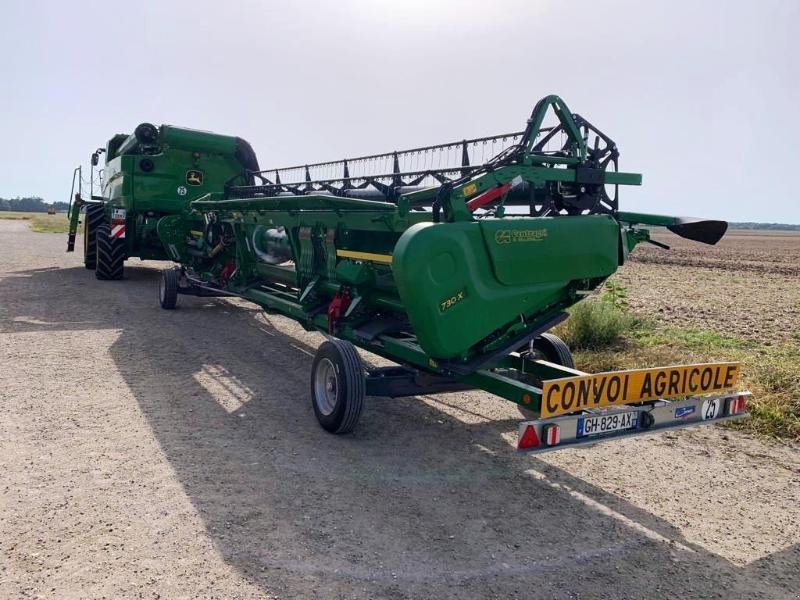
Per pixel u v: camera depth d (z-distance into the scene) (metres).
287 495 4.15
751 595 3.30
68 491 4.04
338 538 3.64
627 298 14.66
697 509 4.25
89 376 6.66
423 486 4.41
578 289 5.11
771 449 5.35
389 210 5.42
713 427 5.85
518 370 5.67
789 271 26.75
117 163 13.51
